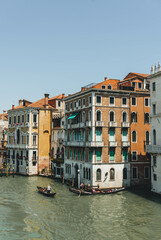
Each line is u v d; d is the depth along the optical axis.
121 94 37.69
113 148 36.66
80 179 39.41
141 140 38.50
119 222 22.97
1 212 25.50
